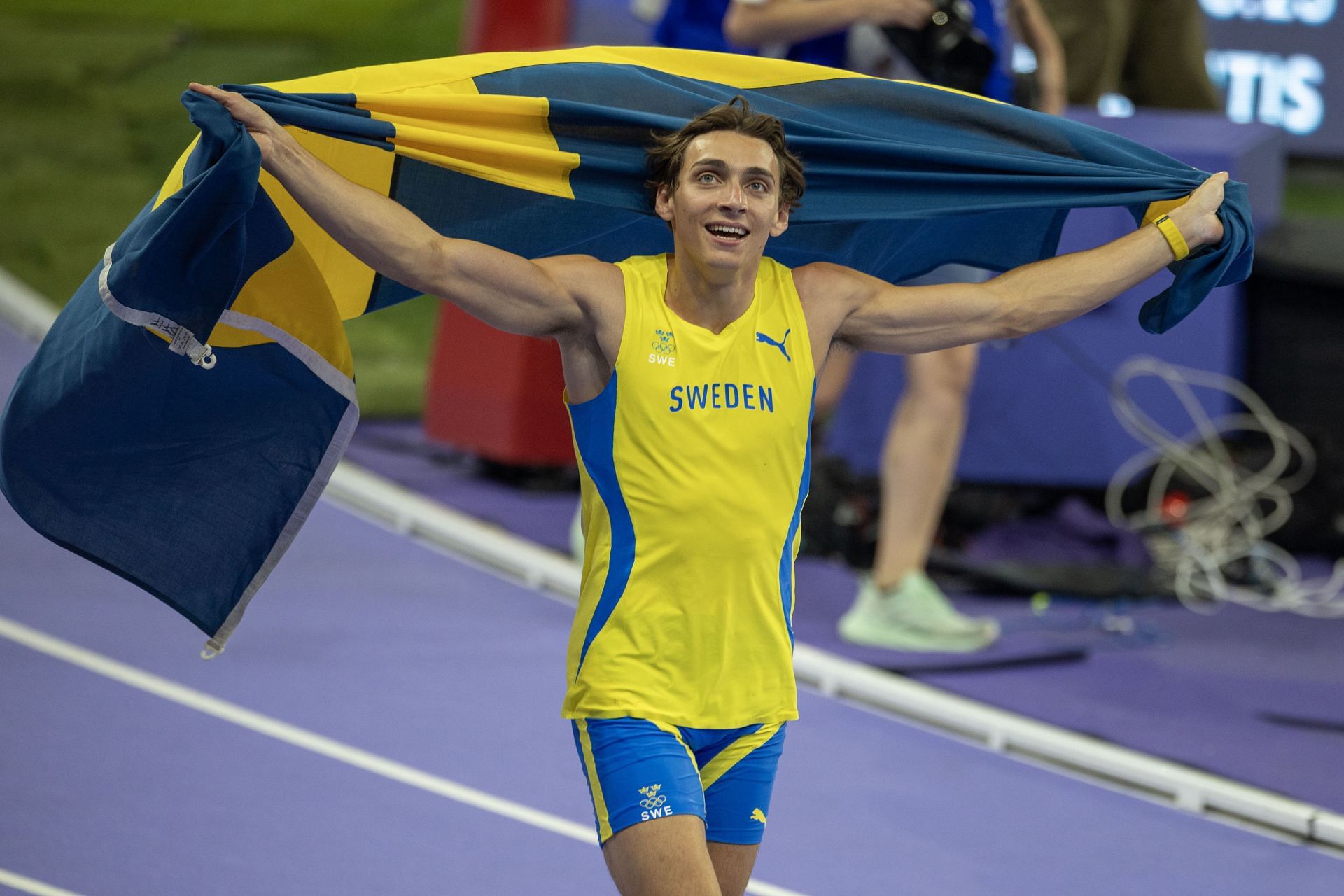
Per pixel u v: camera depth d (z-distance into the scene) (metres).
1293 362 24.77
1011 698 16.41
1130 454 23.41
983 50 16.00
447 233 9.92
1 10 41.12
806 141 9.94
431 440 26.55
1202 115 25.62
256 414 9.38
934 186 10.21
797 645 18.06
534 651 17.52
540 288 8.29
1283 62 30.52
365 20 40.06
